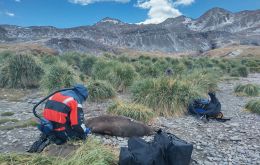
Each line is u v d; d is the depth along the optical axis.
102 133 7.12
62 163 4.58
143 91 10.04
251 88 13.88
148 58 29.94
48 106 5.32
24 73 13.66
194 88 10.65
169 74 13.23
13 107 10.27
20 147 6.44
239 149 6.75
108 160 5.07
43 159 4.74
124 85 13.47
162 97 9.68
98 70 15.80
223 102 12.15
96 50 171.38
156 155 4.93
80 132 5.34
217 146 6.93
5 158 4.70
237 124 8.73
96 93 11.12
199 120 9.08
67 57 22.28
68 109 5.23
